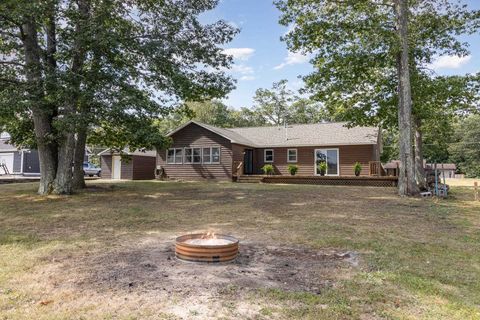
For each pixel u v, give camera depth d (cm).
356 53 1387
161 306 318
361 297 346
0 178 2247
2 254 494
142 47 1233
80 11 1193
